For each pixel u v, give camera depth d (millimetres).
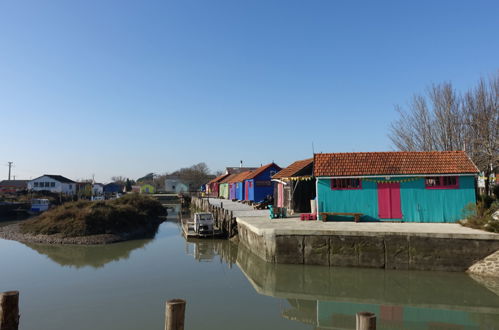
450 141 25719
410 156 18797
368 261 14312
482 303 11016
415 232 14023
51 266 17453
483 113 23031
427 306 10922
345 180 18516
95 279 14680
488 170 22844
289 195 24094
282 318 10141
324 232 14773
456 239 13570
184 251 21703
